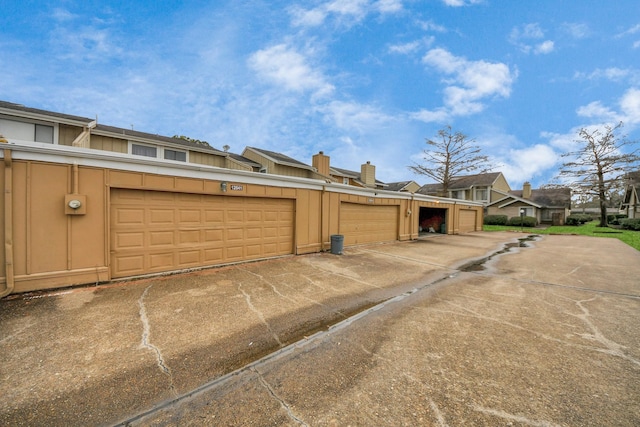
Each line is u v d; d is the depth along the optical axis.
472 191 31.98
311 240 9.75
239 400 2.40
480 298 5.25
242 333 3.68
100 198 5.55
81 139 9.62
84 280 5.42
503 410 2.29
